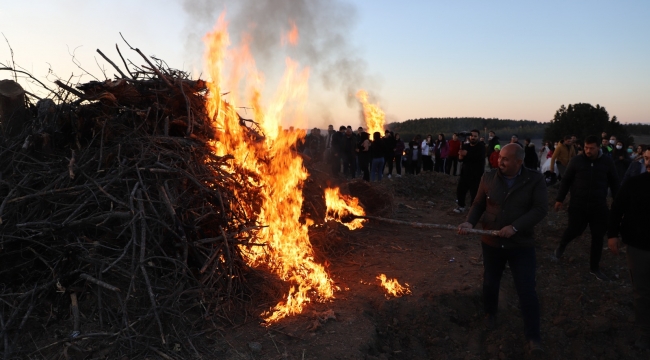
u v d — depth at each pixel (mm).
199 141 4773
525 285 3928
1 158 4406
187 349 3332
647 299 4113
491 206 4078
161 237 3857
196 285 3891
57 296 3701
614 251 4258
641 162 7691
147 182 4160
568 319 4656
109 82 4473
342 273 5270
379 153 12586
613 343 4328
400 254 6004
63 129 4559
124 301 3350
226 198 4473
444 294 4680
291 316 4008
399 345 4023
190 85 5160
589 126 33375
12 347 3154
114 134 4523
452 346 4215
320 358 3375
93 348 3217
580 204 5719
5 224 3824
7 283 3762
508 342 4238
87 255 3648
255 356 3354
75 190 4008
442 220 8328
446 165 15750
